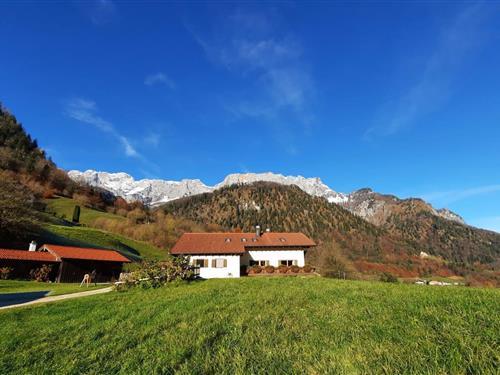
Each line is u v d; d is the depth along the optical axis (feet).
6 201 166.20
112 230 319.88
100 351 24.67
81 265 142.72
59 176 430.61
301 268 134.41
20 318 41.47
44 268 131.54
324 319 28.35
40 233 185.98
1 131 433.89
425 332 21.06
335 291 46.24
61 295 72.49
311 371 16.96
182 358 21.13
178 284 72.02
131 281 71.26
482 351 16.70
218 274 131.23
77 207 318.45
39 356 25.11
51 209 327.26
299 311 33.14
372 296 38.32
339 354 18.85
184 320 32.99
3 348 28.04
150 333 28.78
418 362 16.43
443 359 16.52
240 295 49.29
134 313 39.45
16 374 21.83
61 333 31.96
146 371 19.52
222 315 33.81
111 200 519.19
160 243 315.99
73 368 21.54
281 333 24.77
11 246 162.20
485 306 25.93
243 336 24.81
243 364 18.57
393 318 25.71
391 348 18.81
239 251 132.98
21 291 81.97
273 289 55.31
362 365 16.81
